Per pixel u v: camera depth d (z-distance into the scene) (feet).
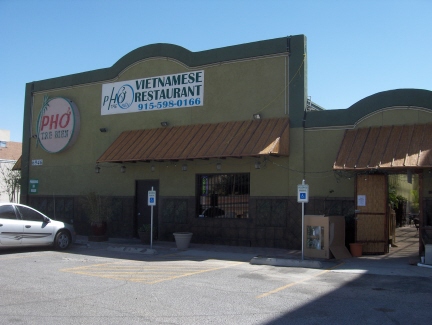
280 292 31.35
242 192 58.54
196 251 53.57
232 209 59.11
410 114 49.98
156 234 64.08
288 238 54.95
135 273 38.55
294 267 42.78
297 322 23.98
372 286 33.78
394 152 47.11
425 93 49.42
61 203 73.77
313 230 48.47
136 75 68.03
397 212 96.68
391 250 54.80
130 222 66.74
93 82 72.02
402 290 32.35
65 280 34.83
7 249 52.34
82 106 73.00
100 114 70.90
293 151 55.26
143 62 67.51
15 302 27.53
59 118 73.77
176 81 64.39
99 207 64.28
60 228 53.72
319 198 53.62
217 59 61.31
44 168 76.33
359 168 47.24
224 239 58.75
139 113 67.21
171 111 64.44
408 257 48.78
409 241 66.28
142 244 60.08
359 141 50.42
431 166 43.70
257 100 58.23
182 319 24.17
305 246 48.88
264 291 31.60
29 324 22.93
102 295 29.71
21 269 39.73
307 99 58.08
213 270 40.75
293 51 56.49
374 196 50.19
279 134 53.83
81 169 72.13
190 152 56.95
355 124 52.54
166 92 65.05
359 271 40.42
